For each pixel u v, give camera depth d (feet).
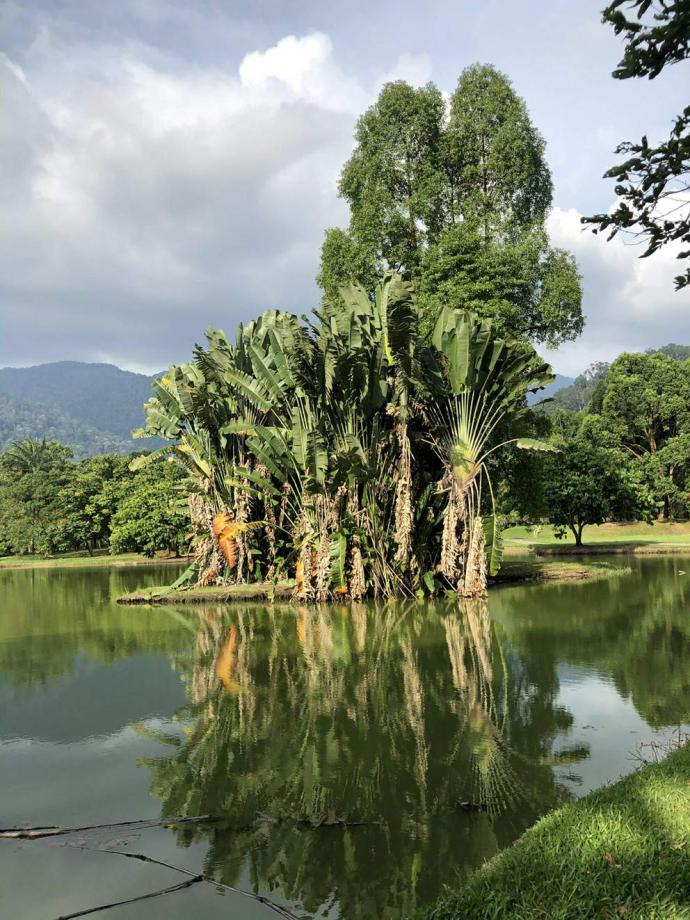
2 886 15.79
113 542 162.40
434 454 69.51
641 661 36.40
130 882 15.84
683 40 12.93
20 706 31.37
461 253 75.77
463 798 19.70
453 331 61.36
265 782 21.53
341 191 88.79
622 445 170.91
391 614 57.06
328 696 31.40
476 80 83.35
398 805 19.43
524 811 18.69
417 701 30.12
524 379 65.31
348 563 65.31
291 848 17.20
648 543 128.06
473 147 83.71
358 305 65.05
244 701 31.09
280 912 14.43
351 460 60.03
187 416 76.69
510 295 77.82
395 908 14.40
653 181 14.14
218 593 70.18
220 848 17.42
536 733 25.21
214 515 76.64
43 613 66.80
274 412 71.05
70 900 15.16
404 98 81.61
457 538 66.49
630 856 12.57
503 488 83.25
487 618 52.85
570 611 55.01
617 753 22.77
